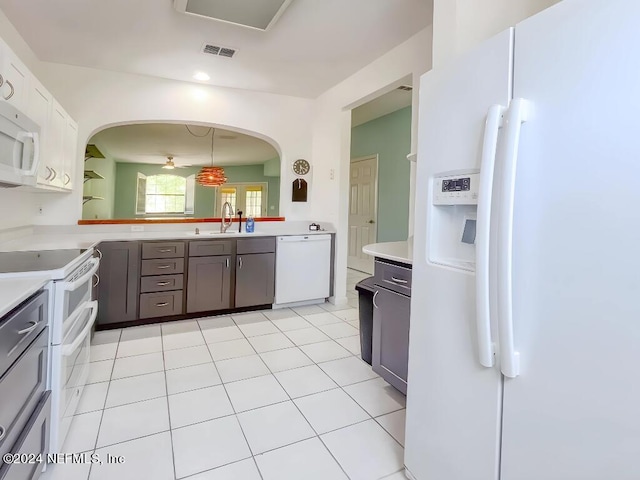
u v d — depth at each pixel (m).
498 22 1.65
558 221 0.86
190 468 1.54
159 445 1.68
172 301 3.45
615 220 0.76
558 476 0.88
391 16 2.59
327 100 4.23
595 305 0.80
